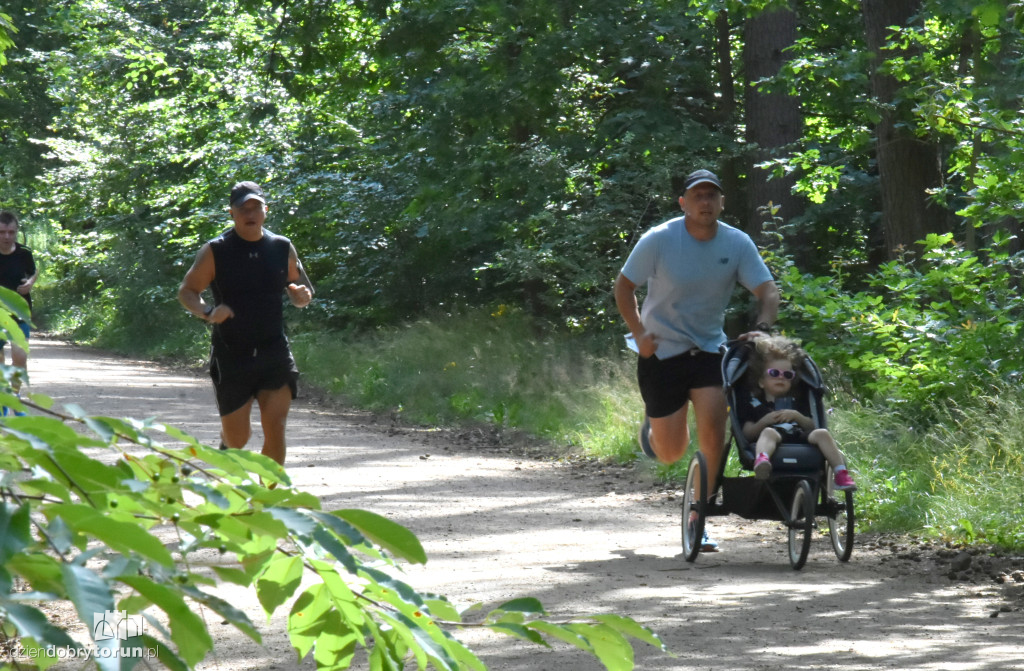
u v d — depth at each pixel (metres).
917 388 12.52
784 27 21.36
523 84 21.06
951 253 12.94
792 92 18.44
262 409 8.32
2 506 1.16
